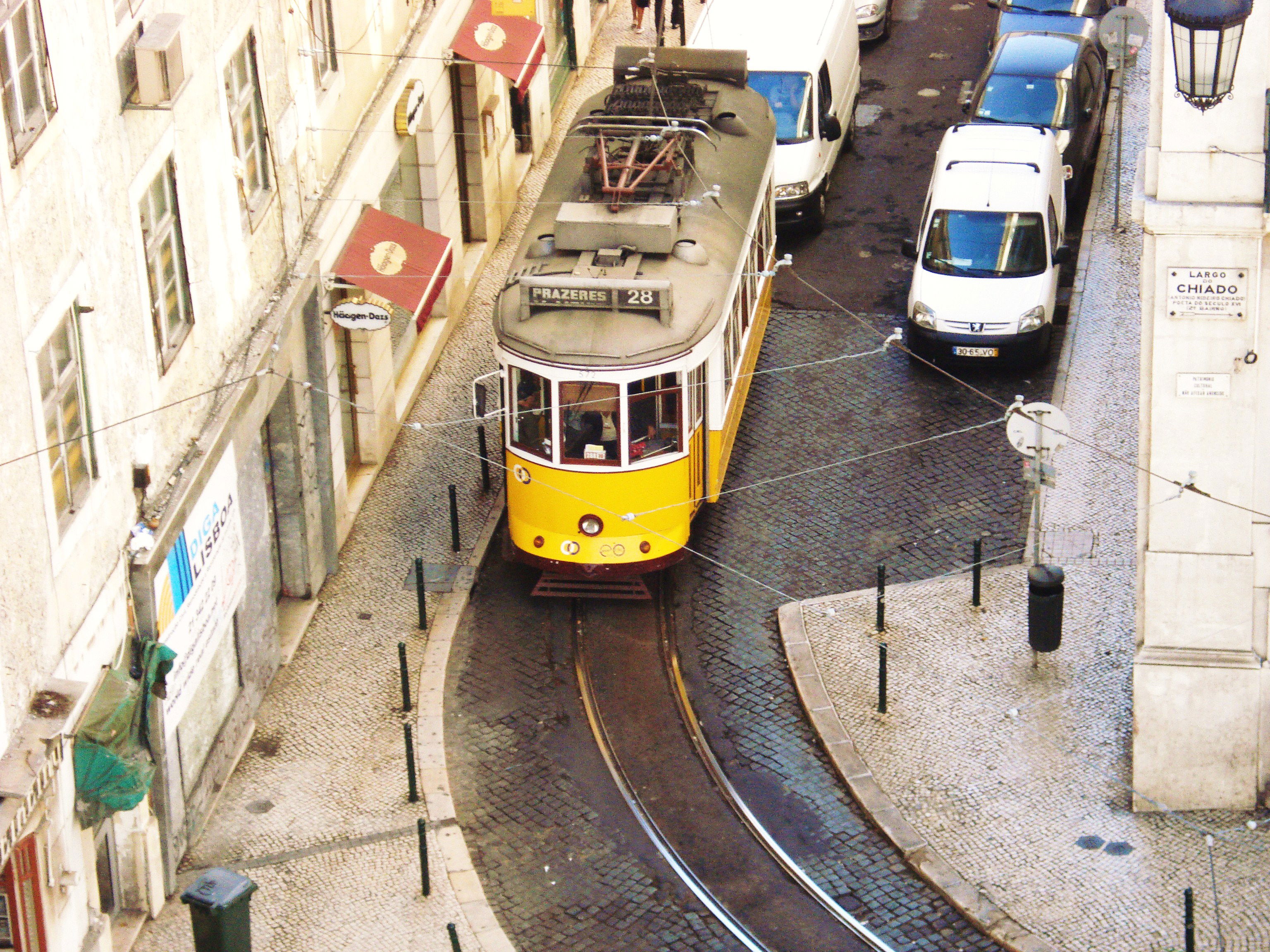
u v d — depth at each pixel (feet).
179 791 51.01
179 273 51.06
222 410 53.36
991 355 74.90
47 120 41.37
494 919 49.70
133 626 47.42
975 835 51.98
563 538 61.21
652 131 67.00
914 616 61.62
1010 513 67.36
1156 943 47.60
